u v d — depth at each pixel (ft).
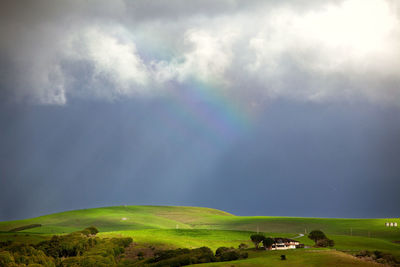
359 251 437.99
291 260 342.85
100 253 470.80
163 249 509.35
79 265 428.56
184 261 384.06
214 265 341.41
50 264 436.35
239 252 416.05
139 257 475.72
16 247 490.49
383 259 377.91
